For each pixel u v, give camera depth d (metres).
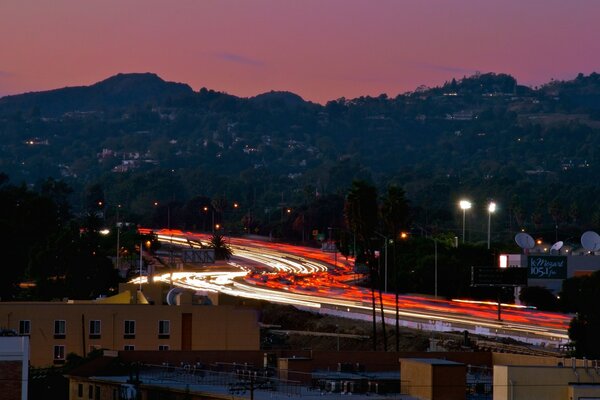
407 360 185.12
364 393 184.25
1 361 167.38
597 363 198.88
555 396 159.12
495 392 161.00
